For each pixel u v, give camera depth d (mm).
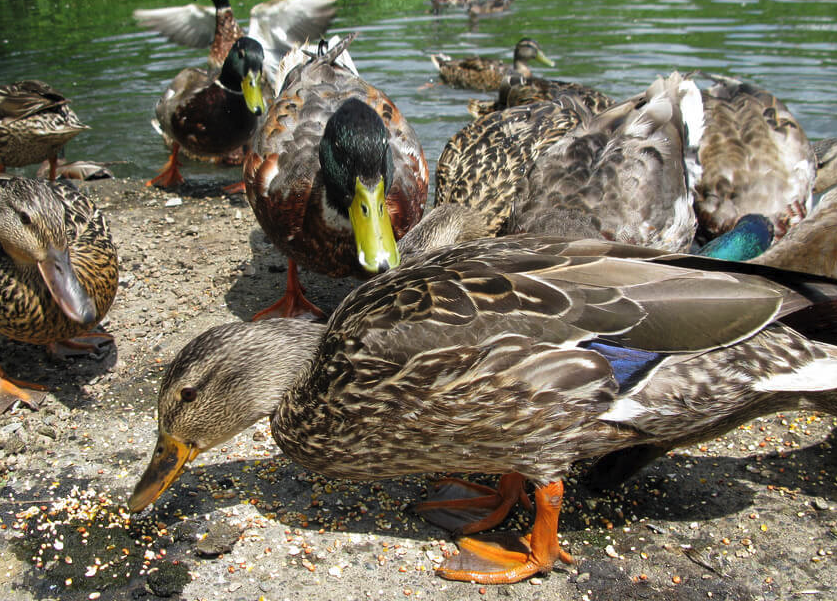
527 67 1650
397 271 599
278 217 814
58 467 665
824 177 1068
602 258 551
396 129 860
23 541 604
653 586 567
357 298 585
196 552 594
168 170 1232
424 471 579
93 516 623
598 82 1534
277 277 953
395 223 820
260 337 603
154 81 1668
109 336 817
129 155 1339
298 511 627
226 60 1213
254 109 1192
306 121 832
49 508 629
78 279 722
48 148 1190
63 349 796
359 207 737
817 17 2029
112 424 710
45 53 1904
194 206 1149
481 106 1429
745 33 1884
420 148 881
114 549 599
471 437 542
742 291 530
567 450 547
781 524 604
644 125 836
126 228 1066
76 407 729
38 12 2480
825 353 547
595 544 597
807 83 1460
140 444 688
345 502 635
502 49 1938
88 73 1724
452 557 589
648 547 593
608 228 764
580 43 1895
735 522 608
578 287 537
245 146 1354
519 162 949
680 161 827
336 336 571
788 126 956
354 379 552
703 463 659
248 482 652
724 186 910
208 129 1224
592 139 850
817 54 1656
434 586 573
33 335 747
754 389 542
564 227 759
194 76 1260
